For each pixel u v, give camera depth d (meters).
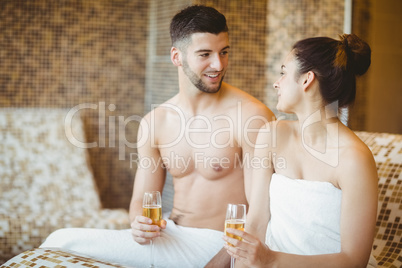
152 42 4.66
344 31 3.67
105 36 4.64
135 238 1.85
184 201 2.12
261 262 1.43
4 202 3.57
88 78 4.64
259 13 3.79
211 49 1.98
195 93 2.08
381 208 2.08
